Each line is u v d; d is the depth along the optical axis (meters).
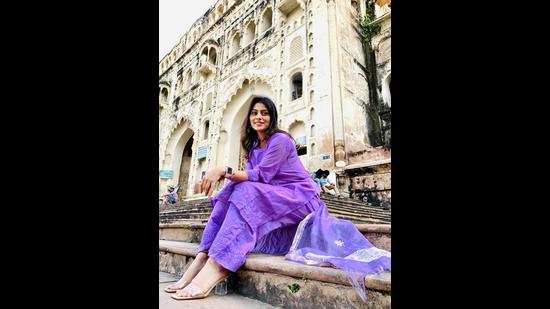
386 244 1.89
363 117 9.89
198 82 16.53
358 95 9.97
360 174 7.81
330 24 9.71
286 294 1.31
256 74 12.11
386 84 11.02
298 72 10.30
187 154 18.64
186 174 18.22
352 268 1.18
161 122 19.92
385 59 11.24
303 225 1.60
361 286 1.10
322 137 8.77
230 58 14.13
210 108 14.91
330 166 8.34
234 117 13.34
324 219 1.64
